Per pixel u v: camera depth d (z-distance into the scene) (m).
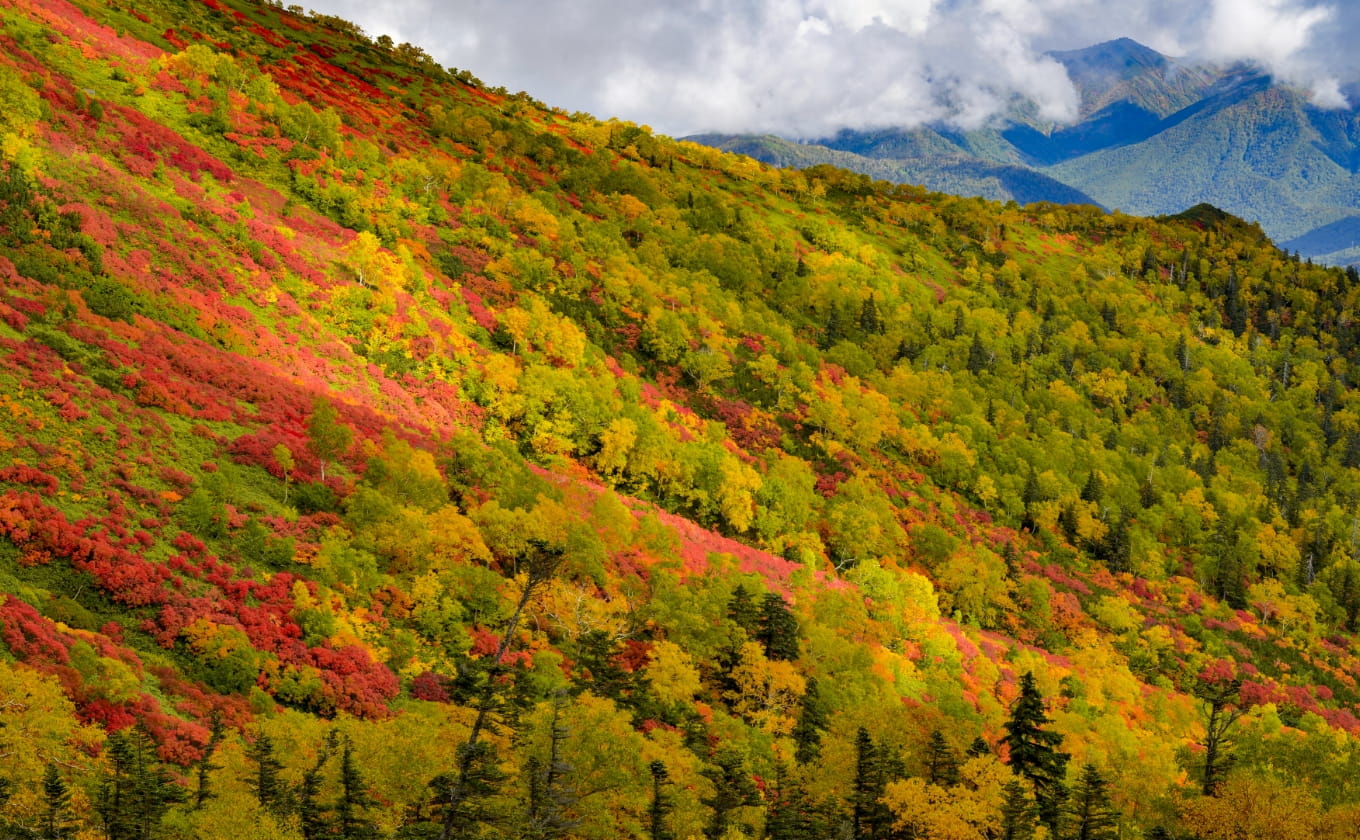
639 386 142.38
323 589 65.00
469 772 39.16
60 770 39.75
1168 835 54.38
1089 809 53.44
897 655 97.88
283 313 103.69
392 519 75.12
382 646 64.19
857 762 55.75
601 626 76.19
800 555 119.88
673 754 53.16
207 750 42.75
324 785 41.91
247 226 113.50
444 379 113.31
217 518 65.56
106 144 110.12
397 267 123.75
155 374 78.12
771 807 55.38
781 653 84.31
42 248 84.12
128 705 47.78
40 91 110.12
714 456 126.81
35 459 62.22
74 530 58.09
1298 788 55.31
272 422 82.06
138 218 99.81
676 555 95.94
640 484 120.31
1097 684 109.69
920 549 139.00
